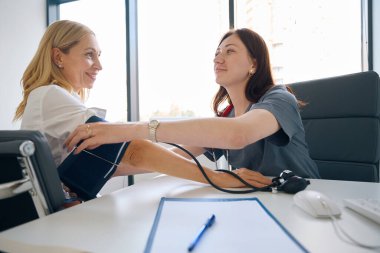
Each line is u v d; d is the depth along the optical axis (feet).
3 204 1.84
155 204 1.93
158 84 8.44
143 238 1.34
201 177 2.44
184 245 1.24
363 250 1.17
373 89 3.71
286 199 2.01
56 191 1.79
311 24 6.79
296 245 1.22
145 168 2.57
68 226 1.52
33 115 2.61
